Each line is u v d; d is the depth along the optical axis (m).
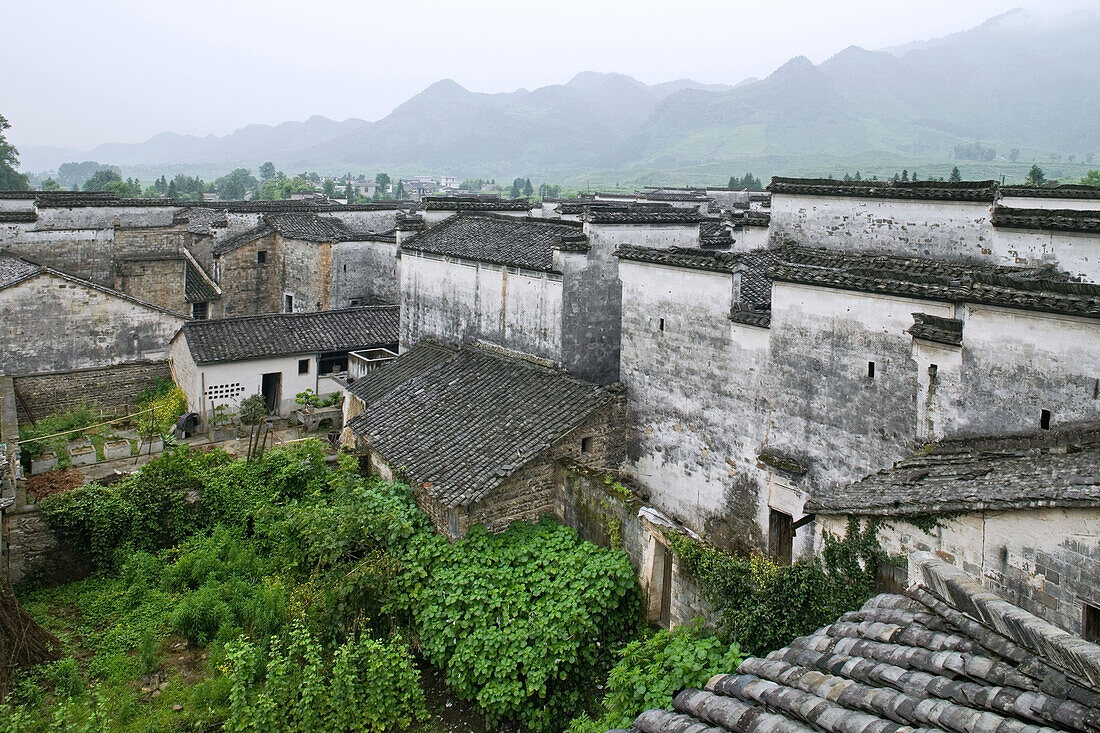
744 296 21.80
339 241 42.97
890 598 8.90
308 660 16.61
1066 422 13.52
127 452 29.12
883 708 6.89
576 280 24.11
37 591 21.12
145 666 17.72
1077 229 17.58
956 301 15.15
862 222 21.98
